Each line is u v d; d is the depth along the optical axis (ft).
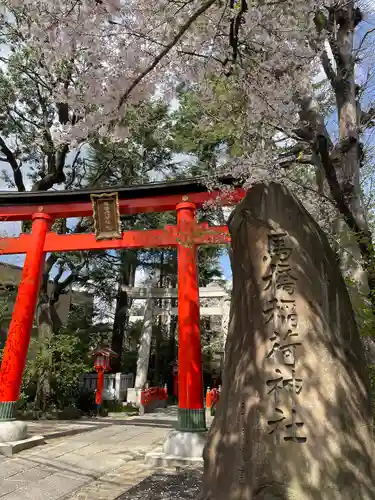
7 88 44.80
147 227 59.41
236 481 8.66
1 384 27.17
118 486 18.48
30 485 18.30
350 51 15.52
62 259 53.67
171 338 83.76
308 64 13.52
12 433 26.11
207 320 81.97
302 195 18.67
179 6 11.59
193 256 27.35
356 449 8.43
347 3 14.29
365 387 9.31
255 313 10.30
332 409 8.81
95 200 30.35
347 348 9.71
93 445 28.55
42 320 49.39
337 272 10.57
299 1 10.80
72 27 11.01
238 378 9.85
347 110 15.58
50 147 45.32
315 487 8.09
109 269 70.33
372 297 14.01
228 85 13.47
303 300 10.04
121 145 47.85
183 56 12.63
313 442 8.54
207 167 41.57
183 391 24.90
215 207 28.40
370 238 14.16
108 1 10.44
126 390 60.03
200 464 22.20
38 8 10.87
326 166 13.12
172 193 29.53
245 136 15.96
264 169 16.25
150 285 69.51
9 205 32.14
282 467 8.41
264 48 12.03
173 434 23.98
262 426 8.95
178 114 42.19
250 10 10.75
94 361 51.57
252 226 11.19
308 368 9.30
